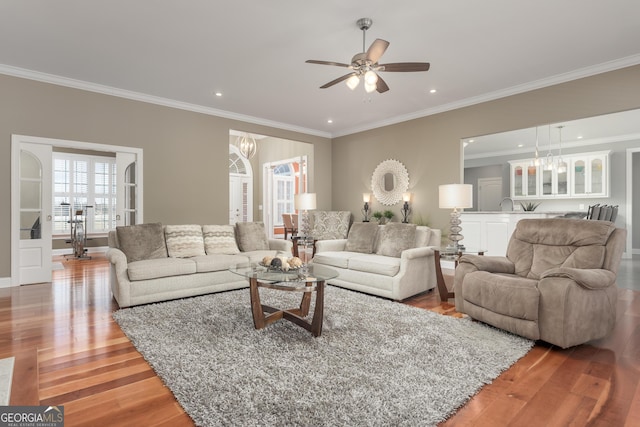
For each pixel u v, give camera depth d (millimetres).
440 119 5844
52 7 3031
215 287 4012
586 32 3445
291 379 2008
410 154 6305
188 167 5730
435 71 4375
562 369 2213
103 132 4941
